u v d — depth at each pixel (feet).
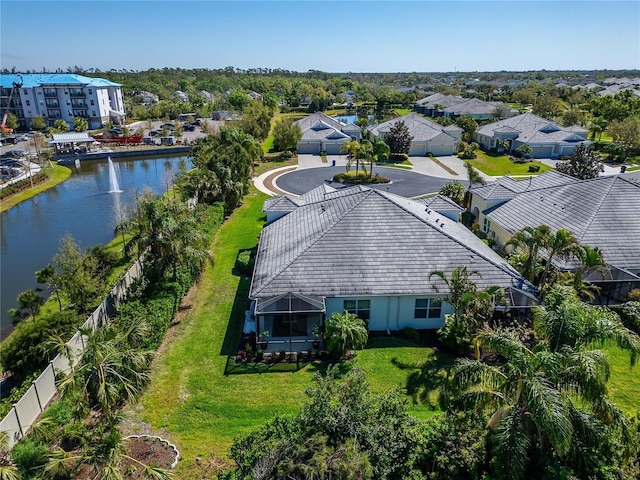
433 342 84.69
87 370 53.52
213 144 217.77
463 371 51.78
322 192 132.57
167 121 460.96
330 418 51.29
